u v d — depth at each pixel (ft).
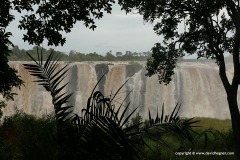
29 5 40.40
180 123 10.44
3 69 41.83
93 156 9.70
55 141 10.59
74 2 40.81
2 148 28.76
